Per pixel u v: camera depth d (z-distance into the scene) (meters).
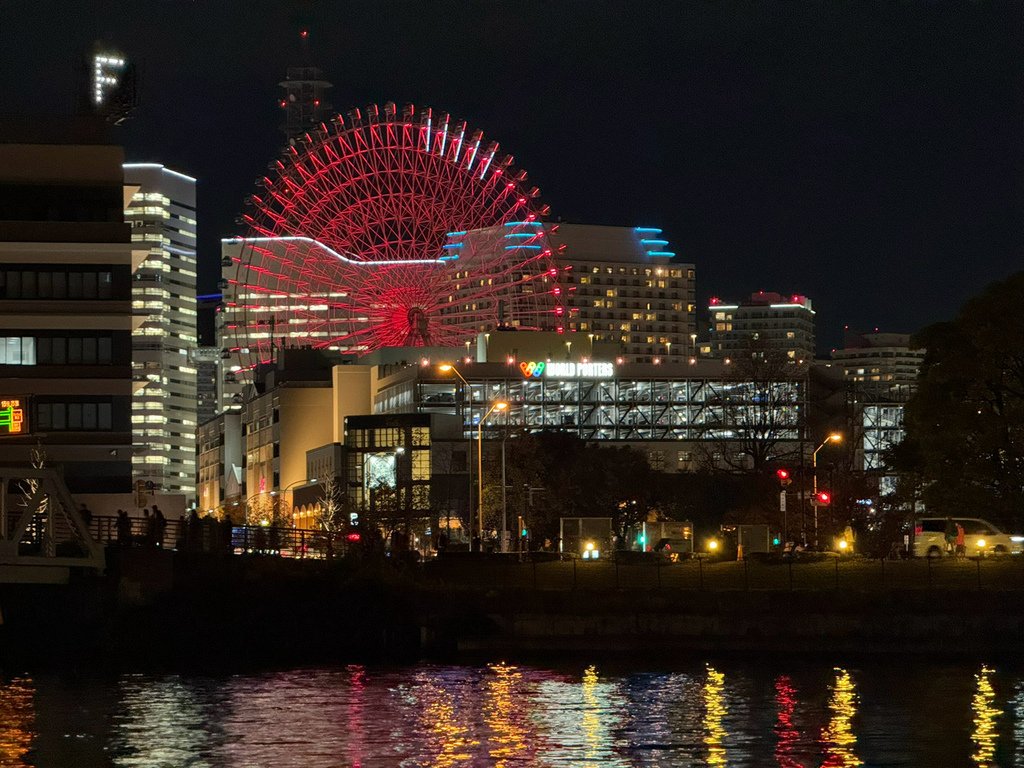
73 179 129.88
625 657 82.06
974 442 111.69
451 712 62.38
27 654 86.38
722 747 54.69
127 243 128.25
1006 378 113.19
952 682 71.38
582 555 118.56
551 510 162.00
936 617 82.44
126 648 85.38
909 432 117.88
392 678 73.88
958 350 112.38
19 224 126.88
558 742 55.69
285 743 55.56
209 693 68.75
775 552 112.19
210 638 85.62
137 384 133.38
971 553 104.88
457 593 85.94
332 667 79.44
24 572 84.88
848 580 88.06
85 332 130.00
